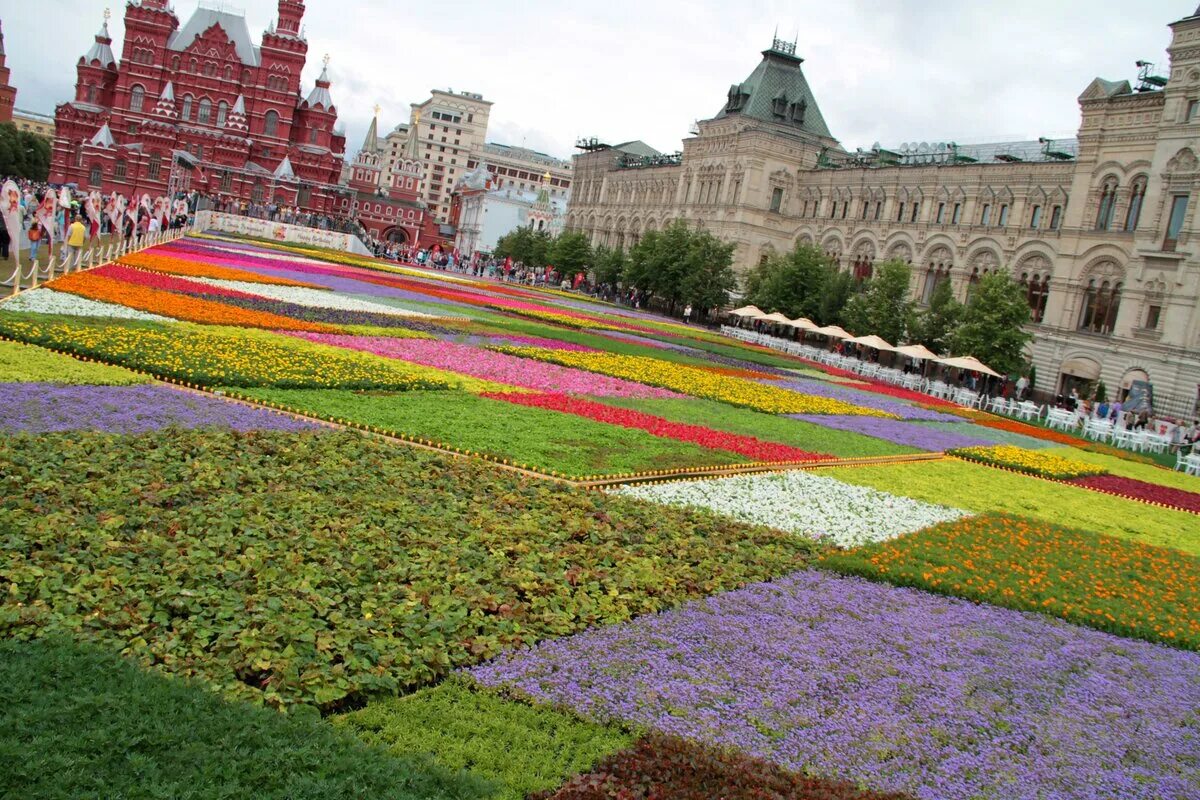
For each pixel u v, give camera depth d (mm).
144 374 23125
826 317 93750
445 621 11672
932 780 10086
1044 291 87250
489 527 15703
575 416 28312
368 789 7832
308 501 15203
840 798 9117
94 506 13227
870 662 13070
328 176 159250
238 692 9227
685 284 107812
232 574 11688
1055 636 15805
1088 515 28422
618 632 12688
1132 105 78250
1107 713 12742
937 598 16938
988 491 29531
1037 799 10039
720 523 19125
